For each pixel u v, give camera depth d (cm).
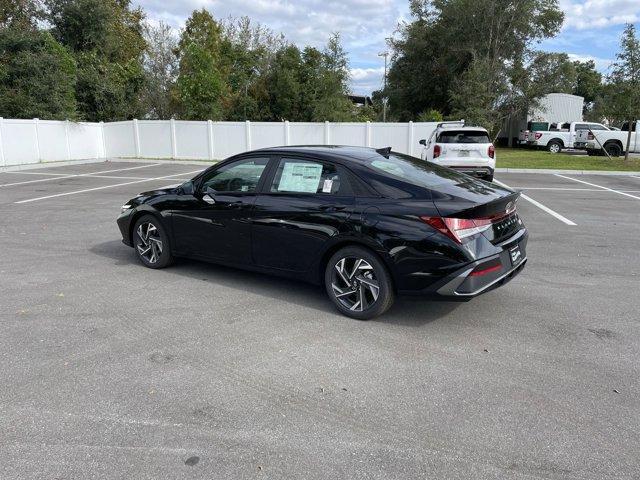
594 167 1984
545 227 890
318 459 274
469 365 381
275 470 265
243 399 334
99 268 638
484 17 3303
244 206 528
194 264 654
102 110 2931
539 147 3338
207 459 274
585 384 353
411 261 427
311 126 2450
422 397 336
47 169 2080
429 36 3731
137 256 694
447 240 416
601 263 661
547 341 423
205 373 369
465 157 1326
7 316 476
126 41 3719
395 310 495
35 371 371
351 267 469
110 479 259
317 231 475
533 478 260
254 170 537
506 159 2386
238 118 3697
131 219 640
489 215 434
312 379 360
